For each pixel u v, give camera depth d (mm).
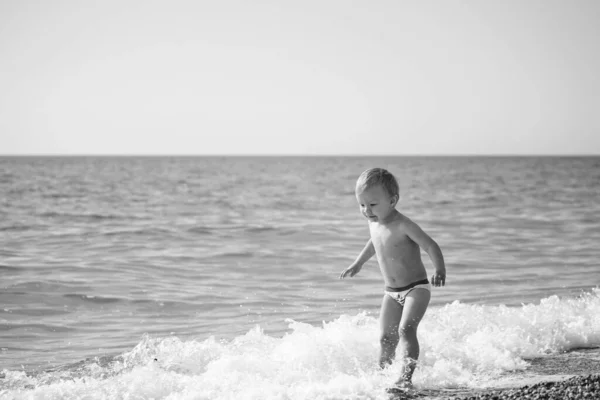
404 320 4379
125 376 4309
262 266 10906
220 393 3889
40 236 15234
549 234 15539
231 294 8344
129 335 6227
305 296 8156
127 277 9711
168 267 10789
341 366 4492
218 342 5543
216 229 16766
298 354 4645
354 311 7176
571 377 4309
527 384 4176
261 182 50281
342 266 10836
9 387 4285
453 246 13328
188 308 7520
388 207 4617
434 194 32656
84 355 5441
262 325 6516
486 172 73750
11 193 32469
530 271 10094
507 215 20672
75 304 7758
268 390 3891
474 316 5785
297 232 16016
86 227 17375
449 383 4184
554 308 6195
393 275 4574
